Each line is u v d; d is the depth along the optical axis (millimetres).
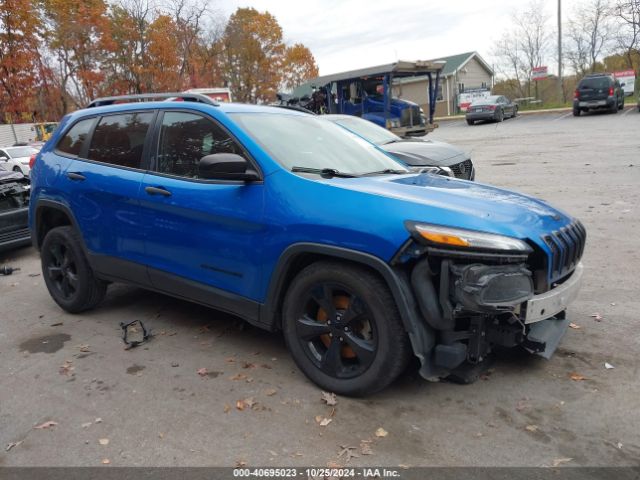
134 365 3912
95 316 4949
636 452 2742
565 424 2996
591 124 24453
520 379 3486
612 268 5539
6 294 5828
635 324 4211
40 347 4316
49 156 5070
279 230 3387
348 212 3160
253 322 3705
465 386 3432
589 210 8141
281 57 57688
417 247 2990
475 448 2820
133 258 4332
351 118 10227
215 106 3994
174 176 4039
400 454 2795
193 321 4711
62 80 44156
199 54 49125
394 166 4363
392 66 16156
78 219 4688
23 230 7324
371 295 3102
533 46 45094
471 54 48531
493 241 2918
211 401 3373
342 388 3314
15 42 41312
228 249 3674
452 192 3486
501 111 32250
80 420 3219
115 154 4516
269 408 3262
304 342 3490
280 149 3756
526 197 3799
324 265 3297
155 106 4340
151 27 42812
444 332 3111
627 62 43812
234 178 3518
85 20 40875
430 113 18531
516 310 3041
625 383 3379
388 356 3107
